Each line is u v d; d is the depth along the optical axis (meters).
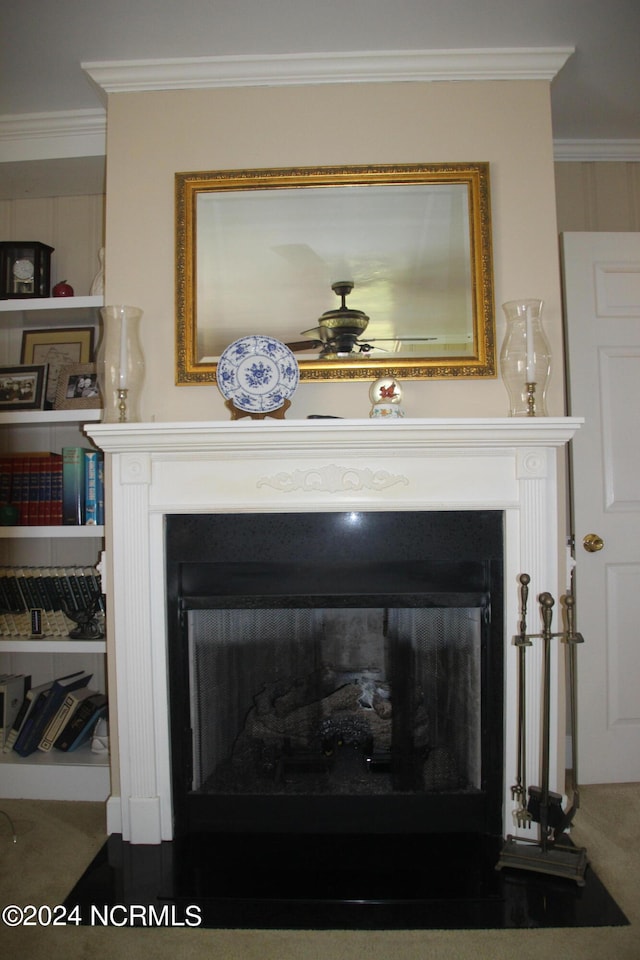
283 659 1.91
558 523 1.89
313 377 1.96
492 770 1.82
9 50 1.92
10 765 2.13
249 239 2.01
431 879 1.64
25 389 2.21
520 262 1.97
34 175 2.36
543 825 1.67
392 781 1.86
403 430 1.72
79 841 1.87
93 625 2.14
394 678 1.89
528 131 1.98
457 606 1.83
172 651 1.86
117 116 2.02
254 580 1.85
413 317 1.99
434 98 2.00
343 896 1.58
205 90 2.02
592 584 2.23
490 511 1.83
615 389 2.26
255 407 1.86
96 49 1.92
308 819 1.85
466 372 1.94
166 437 1.74
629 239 2.28
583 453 2.24
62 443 2.43
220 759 1.89
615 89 2.15
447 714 1.87
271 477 1.81
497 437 1.74
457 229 1.98
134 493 1.82
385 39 1.90
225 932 1.49
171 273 2.00
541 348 1.82
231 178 1.99
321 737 1.90
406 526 1.83
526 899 1.57
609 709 2.22
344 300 2.00
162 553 1.84
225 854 1.76
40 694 2.26
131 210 2.01
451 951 1.42
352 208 2.00
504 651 1.82
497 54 1.94
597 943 1.44
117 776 1.92
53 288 2.39
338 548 1.84
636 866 1.72
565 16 1.81
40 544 2.45
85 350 2.40
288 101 2.01
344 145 2.00
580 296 2.26
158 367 1.99
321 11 1.78
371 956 1.42
